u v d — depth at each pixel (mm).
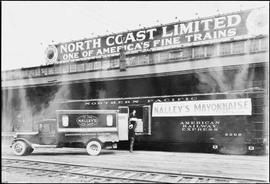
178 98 10562
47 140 10148
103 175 6777
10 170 7477
